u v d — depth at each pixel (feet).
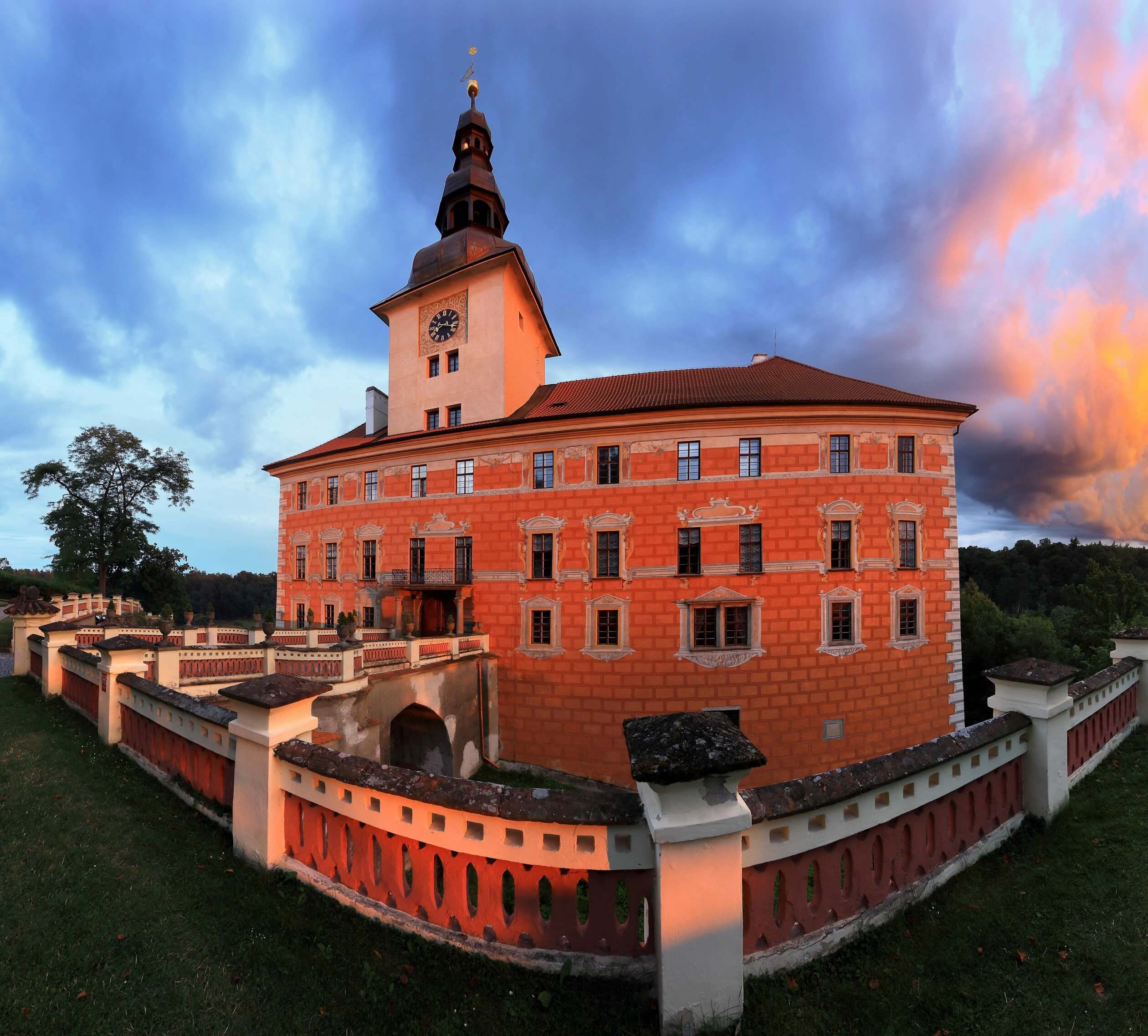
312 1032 12.60
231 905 17.30
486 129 98.32
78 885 18.17
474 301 86.69
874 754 68.33
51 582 176.86
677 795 12.10
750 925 14.10
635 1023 12.55
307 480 99.45
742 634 68.95
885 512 69.46
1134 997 13.33
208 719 23.99
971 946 15.61
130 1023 12.69
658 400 76.33
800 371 84.94
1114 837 20.80
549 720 72.90
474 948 14.58
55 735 37.01
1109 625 107.55
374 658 55.06
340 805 17.52
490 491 78.28
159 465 154.51
